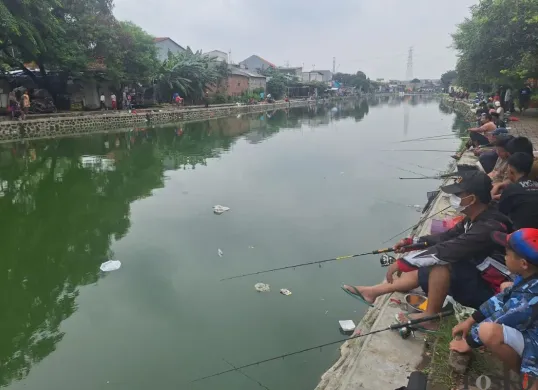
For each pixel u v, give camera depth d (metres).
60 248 6.93
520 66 15.79
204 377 3.87
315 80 73.50
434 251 3.06
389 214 8.25
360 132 22.44
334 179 11.20
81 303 5.23
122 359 4.15
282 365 3.98
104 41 21.89
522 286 2.28
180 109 30.19
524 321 2.20
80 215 8.55
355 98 83.88
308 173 11.98
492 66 18.53
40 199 9.69
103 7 22.97
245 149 16.61
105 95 27.38
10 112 18.95
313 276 5.72
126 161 14.18
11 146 16.03
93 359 4.17
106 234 7.45
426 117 32.81
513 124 16.73
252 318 4.77
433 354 3.00
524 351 2.17
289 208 8.71
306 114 38.62
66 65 20.22
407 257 3.18
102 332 4.61
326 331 4.48
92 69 22.14
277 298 5.19
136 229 7.65
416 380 2.12
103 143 18.03
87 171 12.62
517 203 2.85
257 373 3.88
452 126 24.97
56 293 5.50
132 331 4.61
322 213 8.35
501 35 16.58
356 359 3.17
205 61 36.62
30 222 8.18
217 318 4.78
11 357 4.26
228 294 5.30
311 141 18.89
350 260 6.18
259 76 52.81
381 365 3.04
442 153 15.00
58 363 4.13
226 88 42.16
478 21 17.66
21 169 12.69
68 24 20.88
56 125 19.67
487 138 9.56
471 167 7.17
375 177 11.37
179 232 7.44
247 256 6.38
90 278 5.86
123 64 24.56
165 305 5.08
